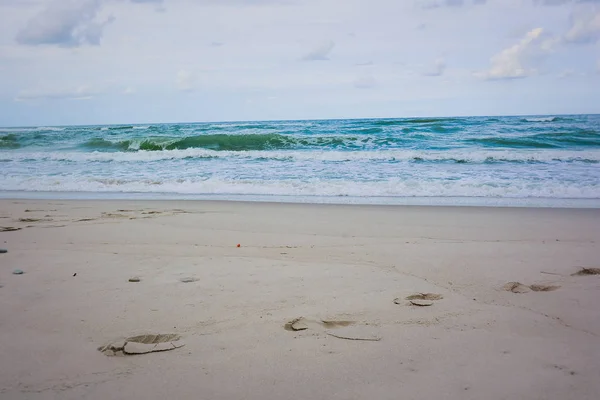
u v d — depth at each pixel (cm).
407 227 751
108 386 272
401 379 277
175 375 284
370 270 501
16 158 1930
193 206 985
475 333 343
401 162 1652
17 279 472
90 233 699
